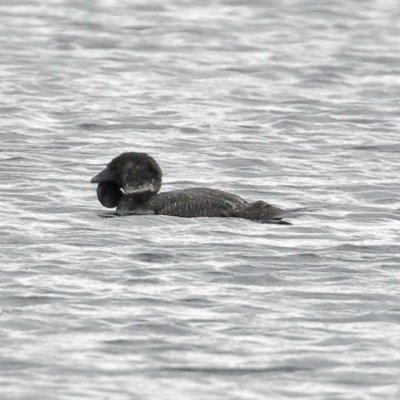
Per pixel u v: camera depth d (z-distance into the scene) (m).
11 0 133.00
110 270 40.53
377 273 40.81
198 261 41.75
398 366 32.38
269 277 40.03
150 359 32.69
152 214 48.41
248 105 80.81
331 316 36.16
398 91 87.62
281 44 109.19
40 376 31.47
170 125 73.31
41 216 48.78
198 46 107.19
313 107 80.38
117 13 126.50
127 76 91.62
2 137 68.44
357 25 121.88
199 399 30.27
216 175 59.50
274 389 30.91
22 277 39.50
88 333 34.47
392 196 54.50
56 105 78.88
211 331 34.75
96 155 64.06
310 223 47.69
